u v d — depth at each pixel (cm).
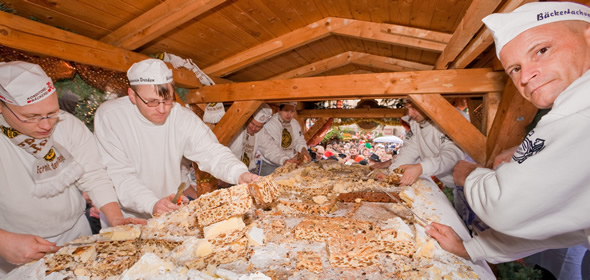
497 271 193
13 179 134
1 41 183
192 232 130
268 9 275
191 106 368
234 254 108
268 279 88
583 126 70
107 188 162
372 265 101
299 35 332
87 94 247
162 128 198
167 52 311
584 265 140
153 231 132
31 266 102
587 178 73
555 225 82
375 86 282
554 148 74
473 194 100
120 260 106
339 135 1027
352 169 263
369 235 117
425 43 290
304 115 708
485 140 254
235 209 118
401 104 652
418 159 309
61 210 149
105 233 125
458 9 228
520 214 82
